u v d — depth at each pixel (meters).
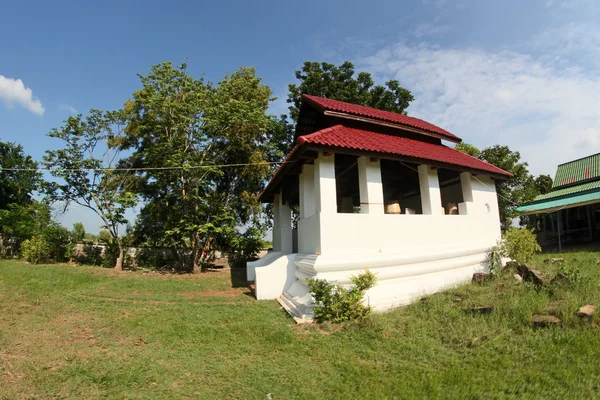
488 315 6.22
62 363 5.12
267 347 5.80
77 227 28.73
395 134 11.51
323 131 8.87
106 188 17.55
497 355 4.95
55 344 5.93
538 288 7.37
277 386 4.46
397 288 8.27
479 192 11.05
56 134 16.14
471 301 6.98
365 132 10.36
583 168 21.92
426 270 8.88
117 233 17.23
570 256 13.59
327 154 8.41
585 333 5.21
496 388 4.11
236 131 17.58
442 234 9.58
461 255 9.77
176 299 9.77
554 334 5.30
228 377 4.71
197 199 16.30
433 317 6.52
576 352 4.73
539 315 5.91
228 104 16.67
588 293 6.69
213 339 6.22
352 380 4.53
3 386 4.33
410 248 8.87
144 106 19.02
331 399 4.09
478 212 10.78
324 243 7.77
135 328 6.83
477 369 4.62
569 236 22.50
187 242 16.62
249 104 17.30
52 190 17.09
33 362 5.08
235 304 9.03
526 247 10.02
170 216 16.89
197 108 16.33
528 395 3.92
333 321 6.71
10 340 6.05
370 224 8.41
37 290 10.34
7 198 25.23
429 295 7.78
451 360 4.95
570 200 19.31
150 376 4.70
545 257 13.77
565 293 6.77
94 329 6.82
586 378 4.16
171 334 6.47
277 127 22.00
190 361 5.24
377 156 8.41
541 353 4.81
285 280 10.12
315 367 4.98
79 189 17.05
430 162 9.18
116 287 11.55
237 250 19.41
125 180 18.67
